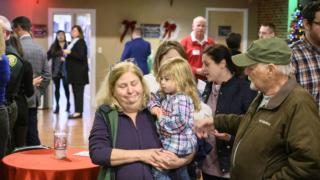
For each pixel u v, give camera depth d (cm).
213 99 291
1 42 326
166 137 235
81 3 1026
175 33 1066
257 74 206
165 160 226
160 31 1060
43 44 1014
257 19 1098
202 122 250
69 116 865
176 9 1063
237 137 221
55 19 1024
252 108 220
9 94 379
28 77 418
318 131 193
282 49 204
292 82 204
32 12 1005
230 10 1088
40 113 925
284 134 198
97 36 1036
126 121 229
